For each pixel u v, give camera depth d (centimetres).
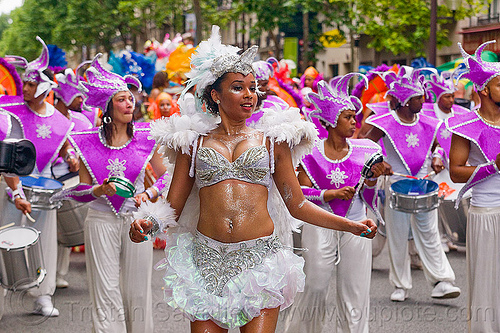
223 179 401
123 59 1133
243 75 404
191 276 400
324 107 582
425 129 769
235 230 399
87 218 575
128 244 573
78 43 4056
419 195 683
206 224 404
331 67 3191
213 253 400
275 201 429
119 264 583
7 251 574
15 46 5131
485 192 575
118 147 588
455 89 926
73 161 756
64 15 3919
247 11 2064
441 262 752
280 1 2039
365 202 588
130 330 582
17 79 805
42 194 659
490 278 577
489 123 572
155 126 417
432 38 1611
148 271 579
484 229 575
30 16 4284
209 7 2797
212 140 408
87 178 586
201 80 408
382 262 948
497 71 563
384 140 775
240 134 410
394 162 771
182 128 409
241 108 403
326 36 2170
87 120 874
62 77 845
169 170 433
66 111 859
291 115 414
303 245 573
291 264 408
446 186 783
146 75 1303
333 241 569
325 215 418
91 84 579
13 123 712
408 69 757
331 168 586
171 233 425
